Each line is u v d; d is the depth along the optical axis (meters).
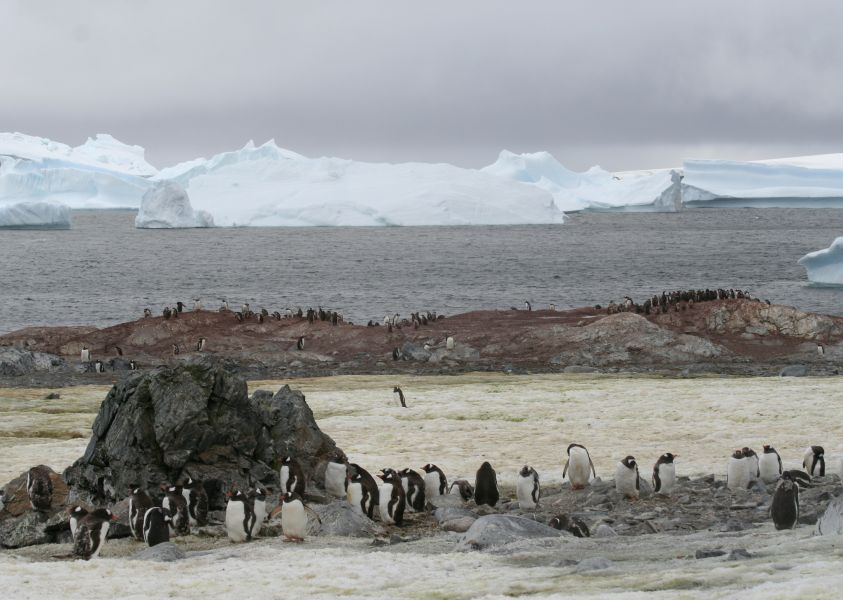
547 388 74.69
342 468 39.09
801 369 84.06
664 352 93.19
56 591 24.84
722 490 38.56
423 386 77.94
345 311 151.25
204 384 38.62
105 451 37.88
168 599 23.70
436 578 24.55
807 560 22.52
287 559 28.30
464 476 45.12
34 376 86.62
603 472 45.94
